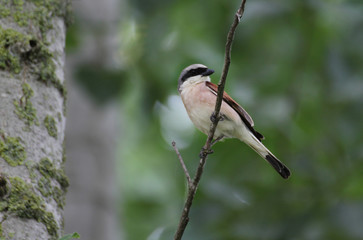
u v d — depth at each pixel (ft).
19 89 18.60
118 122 42.09
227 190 37.37
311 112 42.68
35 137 18.43
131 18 38.81
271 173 40.29
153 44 37.42
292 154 40.57
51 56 19.93
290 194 37.09
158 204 47.75
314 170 37.65
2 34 18.94
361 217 33.27
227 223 35.99
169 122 46.62
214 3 42.91
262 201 36.99
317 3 39.09
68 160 38.73
